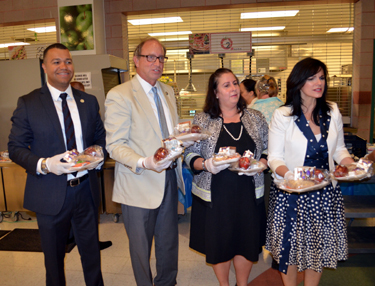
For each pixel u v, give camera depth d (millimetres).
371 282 2268
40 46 4785
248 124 1922
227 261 2008
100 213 3682
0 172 3568
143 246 1828
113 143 1714
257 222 1848
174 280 2066
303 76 1616
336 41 5602
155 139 1777
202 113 1993
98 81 4184
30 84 4391
